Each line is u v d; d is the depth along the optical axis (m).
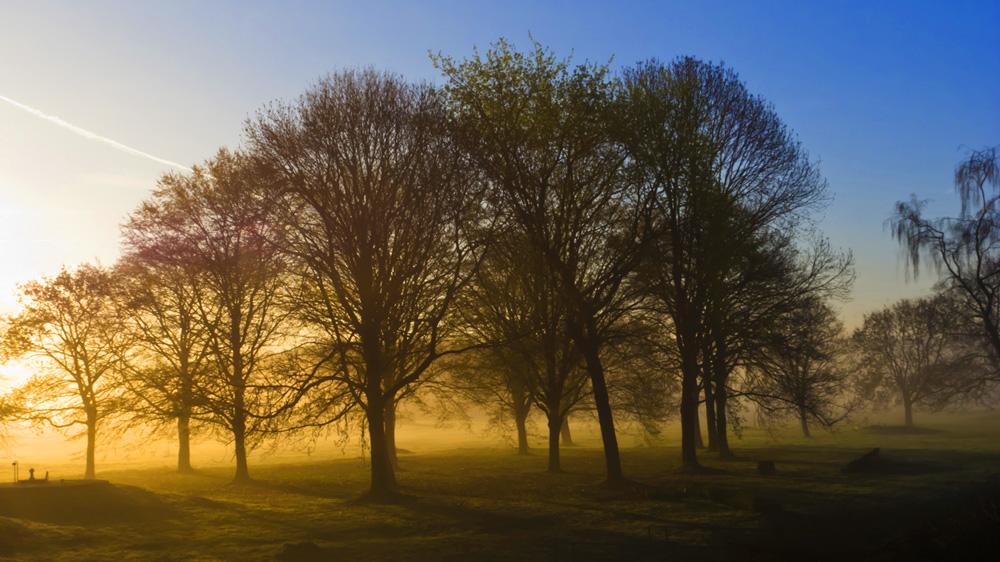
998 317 38.91
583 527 20.00
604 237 27.70
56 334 39.38
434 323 25.67
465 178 24.92
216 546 18.47
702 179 28.73
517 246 27.28
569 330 28.66
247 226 26.48
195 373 27.77
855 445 54.06
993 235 36.44
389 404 36.16
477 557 16.56
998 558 12.56
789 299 35.97
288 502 26.75
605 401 28.97
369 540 19.03
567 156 26.27
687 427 34.22
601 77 25.48
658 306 33.41
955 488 25.38
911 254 38.03
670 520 20.53
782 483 28.73
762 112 33.28
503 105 25.70
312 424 26.03
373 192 25.89
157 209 30.98
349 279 27.05
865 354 75.94
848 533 15.60
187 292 33.47
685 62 32.94
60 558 16.88
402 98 25.70
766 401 37.16
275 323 32.56
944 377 52.28
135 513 23.05
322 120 25.25
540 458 46.75
